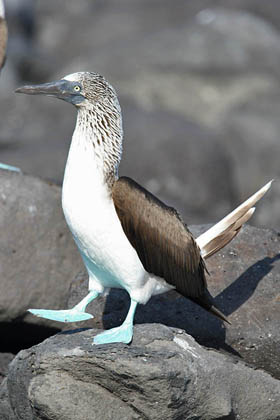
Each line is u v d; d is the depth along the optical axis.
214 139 25.59
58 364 9.12
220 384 9.43
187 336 9.75
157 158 23.64
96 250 9.38
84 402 9.10
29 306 13.24
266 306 10.84
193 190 23.92
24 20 48.00
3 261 13.09
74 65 35.84
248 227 11.88
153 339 9.37
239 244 11.57
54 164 21.94
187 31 35.94
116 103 9.51
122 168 23.19
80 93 9.40
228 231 10.07
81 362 9.05
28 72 40.91
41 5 52.19
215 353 9.76
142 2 51.44
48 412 9.11
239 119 29.14
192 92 34.59
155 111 26.72
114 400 9.16
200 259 9.86
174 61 34.59
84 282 11.58
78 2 52.69
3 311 13.08
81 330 9.81
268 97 33.09
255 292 10.98
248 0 48.25
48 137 24.25
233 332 10.63
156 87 34.38
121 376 8.95
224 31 35.94
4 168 13.80
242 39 35.75
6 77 38.72
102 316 10.95
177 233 9.59
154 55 34.75
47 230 13.50
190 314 10.77
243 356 10.62
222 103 34.53
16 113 25.75
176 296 10.98
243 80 34.66
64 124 25.45
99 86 9.42
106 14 50.53
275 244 11.68
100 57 35.59
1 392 9.98
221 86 34.56
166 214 9.53
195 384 9.16
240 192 27.73
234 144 28.58
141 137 23.84
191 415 9.34
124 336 9.30
